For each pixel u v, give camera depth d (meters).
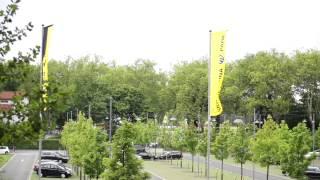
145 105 111.50
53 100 8.94
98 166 36.28
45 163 51.62
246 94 96.06
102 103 104.50
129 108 107.81
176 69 114.75
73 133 50.84
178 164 67.88
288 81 90.88
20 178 49.66
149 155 76.50
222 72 34.22
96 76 113.06
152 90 117.75
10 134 8.55
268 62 93.25
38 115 8.79
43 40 28.72
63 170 51.03
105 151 36.75
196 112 101.06
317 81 90.44
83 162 36.44
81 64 113.62
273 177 53.31
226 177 52.81
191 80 101.62
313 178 53.12
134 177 27.31
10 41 9.42
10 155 76.12
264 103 90.94
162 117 114.94
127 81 119.56
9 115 8.73
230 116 104.12
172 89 109.69
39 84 9.02
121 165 27.48
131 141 27.58
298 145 38.59
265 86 89.81
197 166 64.88
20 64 9.14
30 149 86.81
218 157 50.25
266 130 46.66
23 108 8.77
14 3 9.43
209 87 34.53
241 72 96.06
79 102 104.50
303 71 89.56
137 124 78.06
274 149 41.06
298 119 94.19
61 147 88.44
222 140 50.22
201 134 62.41
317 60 89.88
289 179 51.41
